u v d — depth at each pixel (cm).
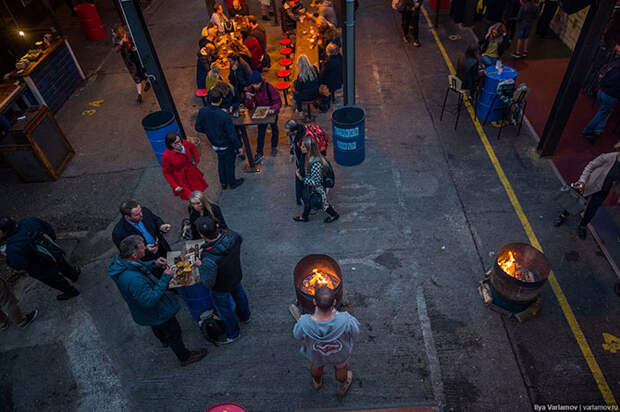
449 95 993
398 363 504
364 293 587
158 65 749
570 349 500
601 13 590
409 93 1015
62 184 861
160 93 778
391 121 928
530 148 812
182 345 505
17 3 1484
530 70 1052
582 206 652
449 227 670
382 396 475
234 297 517
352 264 629
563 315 534
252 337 549
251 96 817
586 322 525
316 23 1087
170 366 530
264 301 591
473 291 575
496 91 826
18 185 869
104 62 1330
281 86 987
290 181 801
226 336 538
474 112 923
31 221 563
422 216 695
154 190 821
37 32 1248
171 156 634
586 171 573
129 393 507
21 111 995
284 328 556
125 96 1147
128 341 565
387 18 1386
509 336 519
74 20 1636
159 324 460
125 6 672
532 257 530
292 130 670
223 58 945
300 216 714
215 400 489
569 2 680
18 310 588
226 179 776
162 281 438
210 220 427
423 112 946
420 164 803
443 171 782
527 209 686
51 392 519
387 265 622
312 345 405
